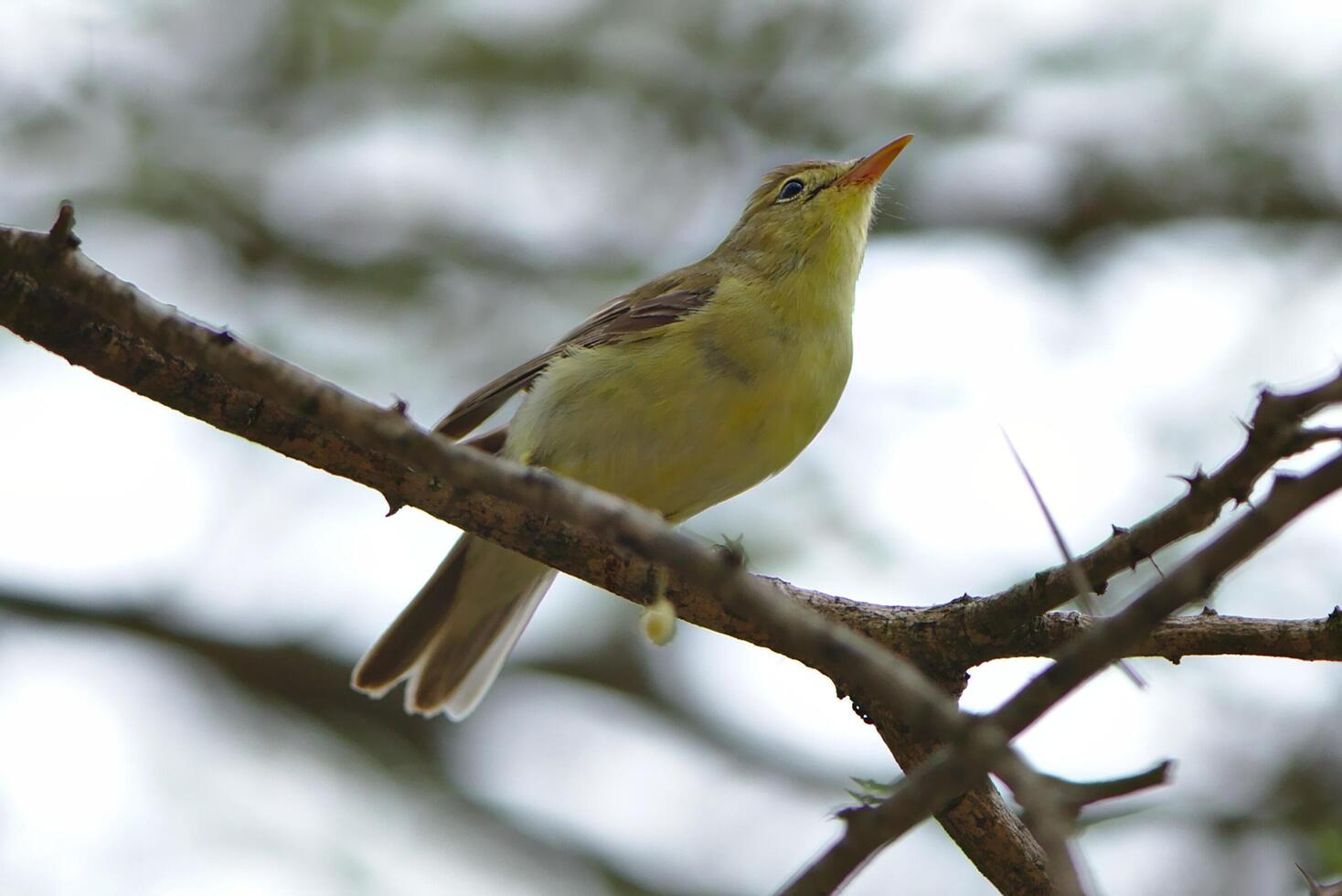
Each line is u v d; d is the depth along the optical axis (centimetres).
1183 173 1426
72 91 1291
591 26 1399
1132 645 418
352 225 1383
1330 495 404
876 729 684
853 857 416
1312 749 1123
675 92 1425
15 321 623
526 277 1366
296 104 1384
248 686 1315
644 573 702
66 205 472
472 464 444
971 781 409
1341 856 752
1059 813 398
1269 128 1392
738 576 419
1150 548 568
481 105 1401
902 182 1430
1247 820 1095
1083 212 1443
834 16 1408
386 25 1370
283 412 654
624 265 1380
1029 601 647
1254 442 512
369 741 1330
